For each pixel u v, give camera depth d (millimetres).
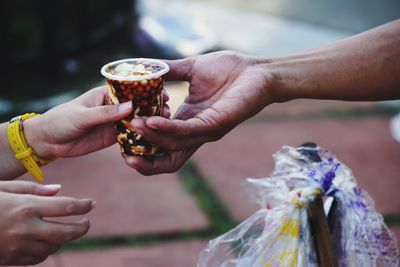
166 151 866
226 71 931
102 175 1695
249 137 1896
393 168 1730
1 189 770
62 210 744
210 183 1668
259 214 875
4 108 1938
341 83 903
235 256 886
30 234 734
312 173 838
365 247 837
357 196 851
